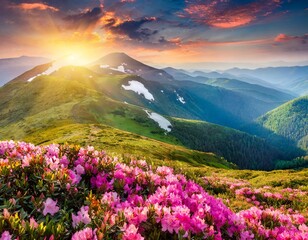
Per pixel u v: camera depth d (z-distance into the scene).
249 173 37.66
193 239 4.74
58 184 5.73
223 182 21.28
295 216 9.16
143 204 5.80
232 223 6.00
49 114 139.50
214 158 102.94
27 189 5.69
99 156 8.16
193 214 5.89
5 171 5.83
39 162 6.49
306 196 18.94
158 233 4.70
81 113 139.75
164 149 74.69
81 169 7.05
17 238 3.76
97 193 6.35
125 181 7.00
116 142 66.75
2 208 4.72
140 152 60.75
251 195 18.09
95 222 4.53
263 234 5.95
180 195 6.48
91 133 77.75
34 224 4.15
